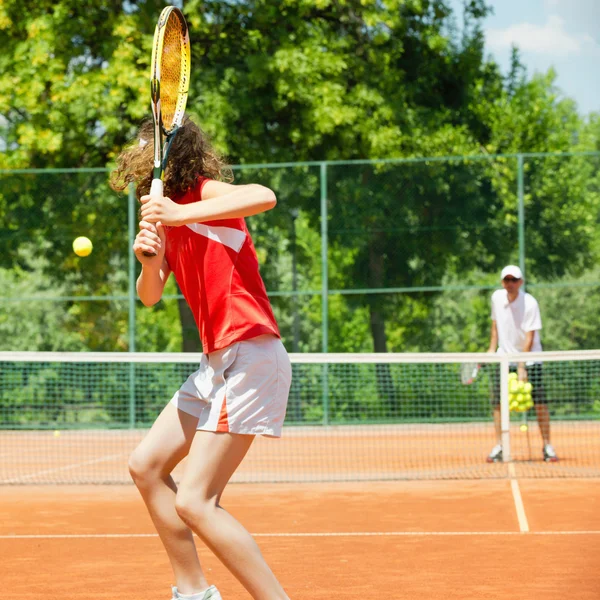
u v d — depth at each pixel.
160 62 4.36
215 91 21.33
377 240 18.17
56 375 18.47
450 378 18.02
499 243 18.19
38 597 5.85
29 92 20.83
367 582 6.15
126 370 18.38
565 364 17.86
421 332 18.34
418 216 18.16
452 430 17.42
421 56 24.89
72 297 18.58
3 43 21.69
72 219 18.52
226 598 5.81
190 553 4.55
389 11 22.23
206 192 4.31
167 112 4.61
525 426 13.45
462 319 18.38
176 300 18.94
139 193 4.62
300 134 21.48
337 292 18.14
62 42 20.88
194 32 22.09
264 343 4.29
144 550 7.38
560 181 18.23
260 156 21.69
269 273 18.27
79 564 6.84
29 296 18.73
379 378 18.08
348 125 21.73
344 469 12.89
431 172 18.14
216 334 4.30
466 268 18.22
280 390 4.33
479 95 26.59
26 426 17.53
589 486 10.73
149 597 5.85
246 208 4.14
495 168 18.16
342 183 18.11
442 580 6.18
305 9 21.77
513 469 12.34
